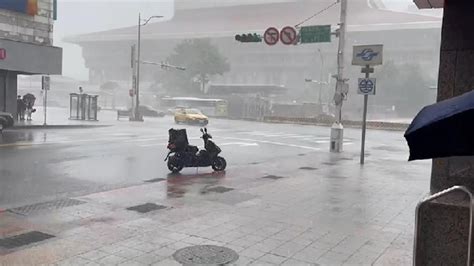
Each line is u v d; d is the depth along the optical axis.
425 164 15.85
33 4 26.47
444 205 4.35
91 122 35.03
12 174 11.49
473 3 4.60
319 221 7.36
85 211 7.68
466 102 2.72
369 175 12.79
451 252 4.32
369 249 5.96
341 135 19.70
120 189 9.76
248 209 8.07
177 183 10.64
